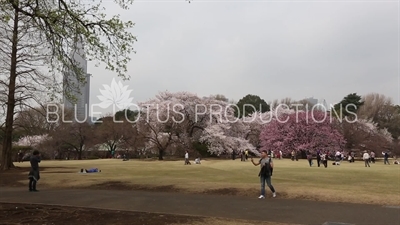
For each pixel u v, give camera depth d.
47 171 27.58
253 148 58.44
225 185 16.64
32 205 11.77
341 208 11.29
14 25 15.12
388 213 10.44
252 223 9.03
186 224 8.82
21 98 28.70
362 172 25.95
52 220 9.23
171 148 55.41
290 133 58.34
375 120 80.00
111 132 66.69
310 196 13.52
